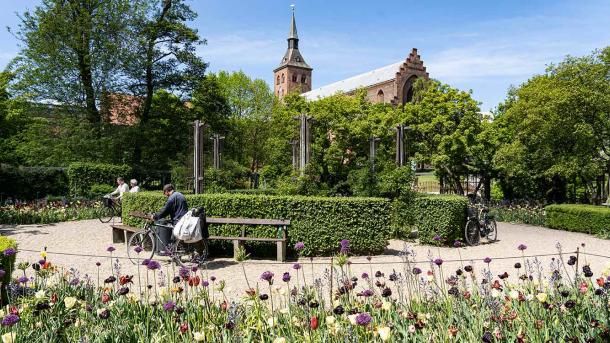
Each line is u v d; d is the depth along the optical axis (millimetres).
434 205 10578
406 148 26344
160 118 27203
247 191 16578
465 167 24562
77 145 23000
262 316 3531
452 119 24938
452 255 9320
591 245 11156
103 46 23328
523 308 3592
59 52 23031
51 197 18531
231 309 3199
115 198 14656
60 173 21875
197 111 28906
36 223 14188
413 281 4828
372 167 12281
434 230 10516
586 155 16250
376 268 7734
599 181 20875
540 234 13320
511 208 18641
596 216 13180
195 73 27797
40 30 22578
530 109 16469
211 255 9008
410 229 11406
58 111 23625
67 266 7711
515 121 18375
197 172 12078
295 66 86250
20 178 20609
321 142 26531
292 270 7566
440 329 3184
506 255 9352
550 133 16219
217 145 17516
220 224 9055
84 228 13047
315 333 3072
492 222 12070
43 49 22531
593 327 3102
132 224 10492
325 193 12133
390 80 59250
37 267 4281
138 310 3869
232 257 8805
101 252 9203
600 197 20891
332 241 8914
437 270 7457
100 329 3320
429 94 25953
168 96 27969
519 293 3600
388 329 2555
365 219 8992
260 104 40562
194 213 7457
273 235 8867
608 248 10734
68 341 3109
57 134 23750
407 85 58812
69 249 9625
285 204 8953
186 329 3113
